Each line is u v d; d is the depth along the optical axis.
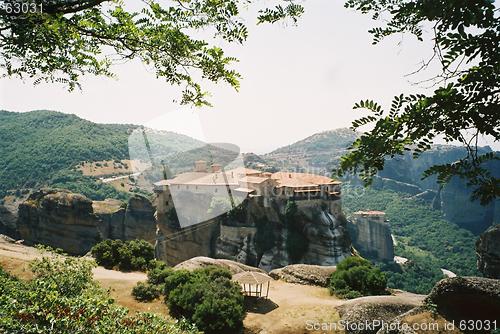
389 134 1.98
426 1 2.00
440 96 1.94
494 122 1.93
